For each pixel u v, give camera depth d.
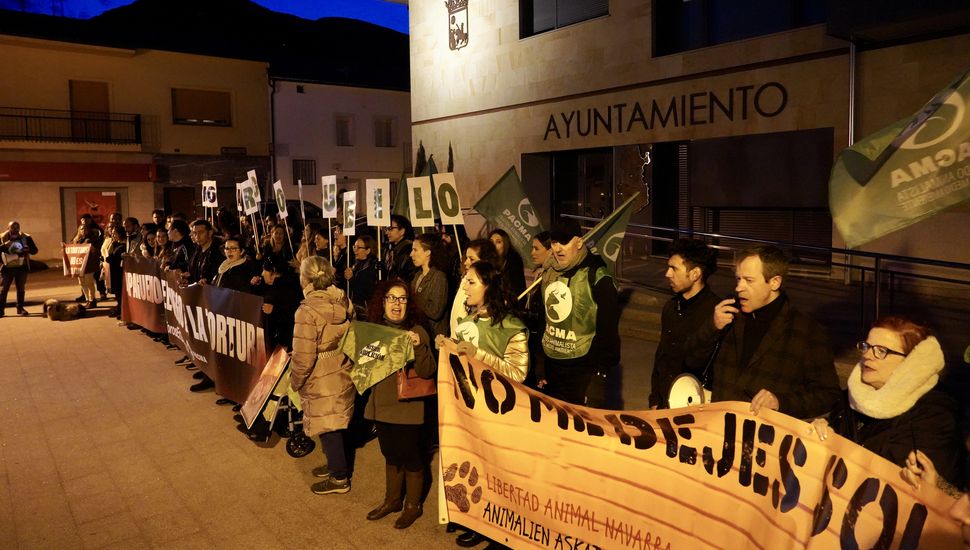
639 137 14.04
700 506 3.23
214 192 12.95
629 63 14.08
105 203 28.59
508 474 3.99
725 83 12.55
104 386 8.37
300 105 32.88
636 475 3.47
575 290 4.53
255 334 6.66
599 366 4.54
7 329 12.34
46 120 27.36
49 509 5.07
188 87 30.06
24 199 26.91
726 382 3.40
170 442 6.41
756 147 12.22
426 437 5.93
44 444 6.43
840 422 3.05
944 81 9.95
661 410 3.36
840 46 11.01
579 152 16.19
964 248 9.81
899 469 2.57
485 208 7.53
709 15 13.07
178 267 10.11
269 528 4.72
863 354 2.76
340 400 5.13
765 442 3.00
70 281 20.67
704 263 3.87
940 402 2.63
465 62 17.78
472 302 4.31
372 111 35.06
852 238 3.04
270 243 10.71
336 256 9.91
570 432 3.74
